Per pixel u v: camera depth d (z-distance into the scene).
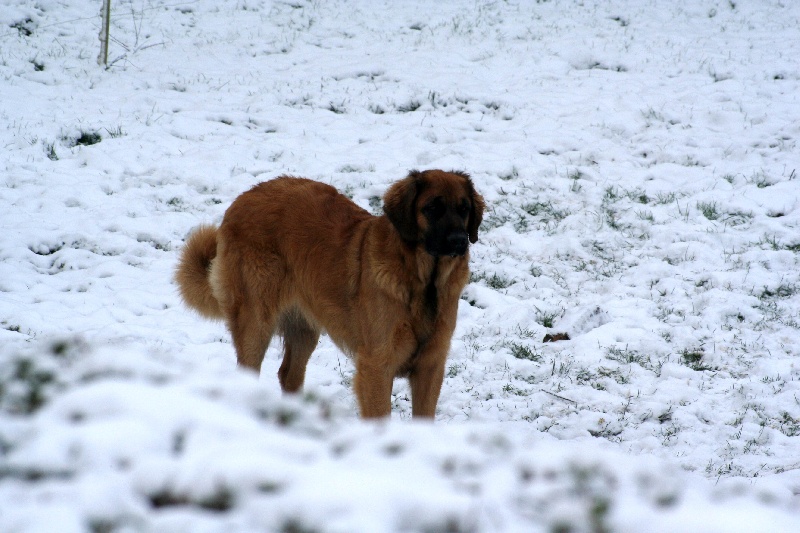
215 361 9.67
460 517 2.37
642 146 16.77
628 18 24.58
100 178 14.89
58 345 3.86
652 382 9.66
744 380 9.62
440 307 7.58
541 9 25.56
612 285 12.30
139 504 2.51
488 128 17.89
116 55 20.98
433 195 7.40
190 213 14.10
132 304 11.30
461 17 24.84
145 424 2.85
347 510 2.34
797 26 23.75
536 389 9.52
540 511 2.58
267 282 8.45
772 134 17.09
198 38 22.66
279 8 25.19
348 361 10.19
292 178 8.81
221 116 17.98
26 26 21.77
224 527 2.35
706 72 20.45
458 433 3.21
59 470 2.66
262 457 2.64
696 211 14.28
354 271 7.82
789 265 12.59
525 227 14.10
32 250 12.57
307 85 19.86
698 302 11.60
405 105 18.95
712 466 7.81
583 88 19.66
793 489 7.02
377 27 24.03
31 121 16.88
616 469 3.06
